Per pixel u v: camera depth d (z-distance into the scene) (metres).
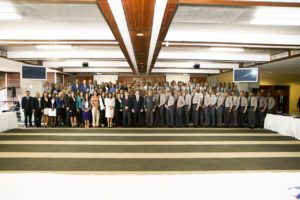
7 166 4.60
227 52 10.04
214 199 1.81
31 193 1.86
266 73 15.59
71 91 9.63
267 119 9.40
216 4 4.07
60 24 6.15
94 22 6.00
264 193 1.90
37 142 6.63
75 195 1.84
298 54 8.07
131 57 9.86
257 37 7.01
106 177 2.16
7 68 13.55
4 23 6.04
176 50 9.61
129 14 4.45
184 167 4.60
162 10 4.23
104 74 18.09
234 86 11.51
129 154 5.49
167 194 1.88
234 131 8.72
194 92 9.80
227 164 4.82
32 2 4.09
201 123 9.87
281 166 4.73
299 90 15.93
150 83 11.59
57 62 12.38
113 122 9.79
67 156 5.29
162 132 8.28
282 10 4.50
